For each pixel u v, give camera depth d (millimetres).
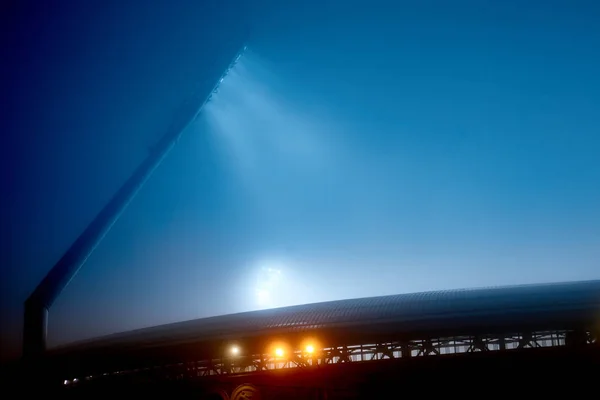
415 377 42688
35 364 50281
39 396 49781
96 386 49344
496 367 41938
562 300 42250
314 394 43625
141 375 48562
